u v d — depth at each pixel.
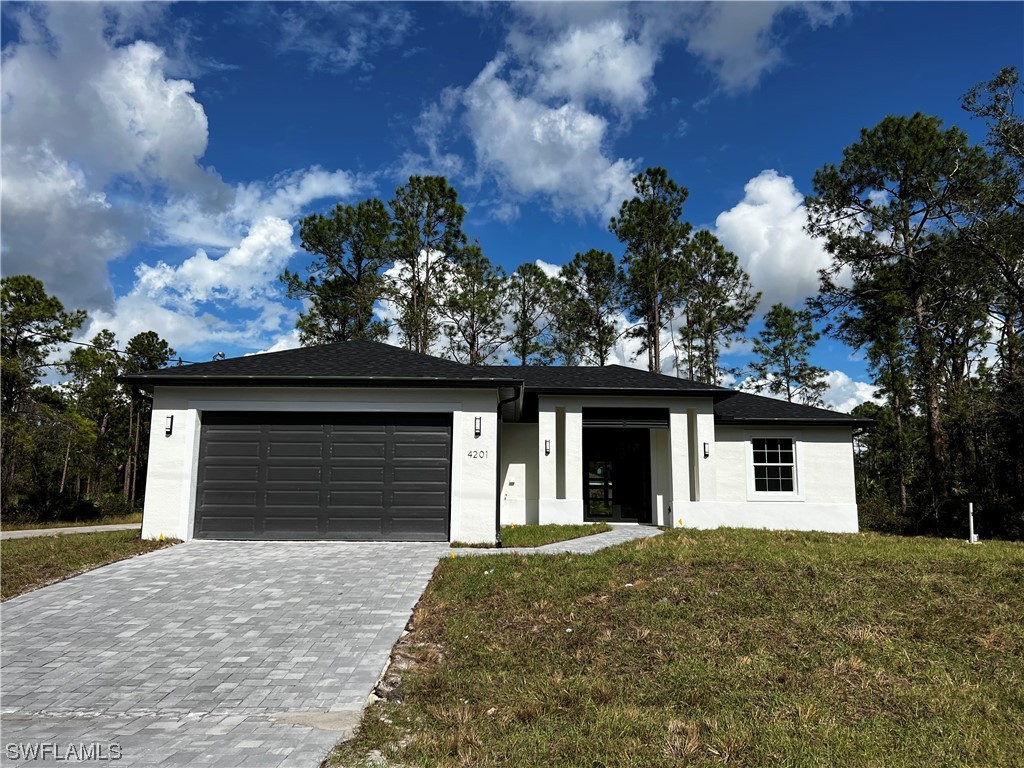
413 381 11.48
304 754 3.87
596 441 17.62
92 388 41.91
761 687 4.90
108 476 45.38
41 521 25.77
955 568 7.85
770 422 17.00
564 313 31.81
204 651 5.92
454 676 5.25
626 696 4.78
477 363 31.23
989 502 18.36
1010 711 4.47
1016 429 18.06
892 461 32.38
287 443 11.69
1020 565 7.95
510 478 16.92
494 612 6.86
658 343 30.38
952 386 22.86
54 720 4.50
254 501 11.52
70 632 6.44
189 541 11.23
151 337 44.00
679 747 3.88
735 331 31.41
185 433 11.57
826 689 4.82
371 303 28.83
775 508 15.88
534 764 3.69
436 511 11.59
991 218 18.91
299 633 6.39
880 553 8.86
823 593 6.95
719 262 30.53
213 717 4.55
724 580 7.49
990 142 18.95
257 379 11.43
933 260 21.55
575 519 15.45
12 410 28.94
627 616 6.52
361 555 10.01
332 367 12.29
